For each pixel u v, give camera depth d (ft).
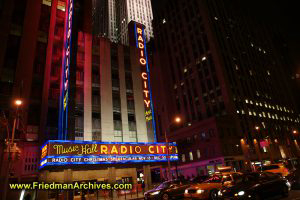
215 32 224.94
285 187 46.14
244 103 203.62
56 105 120.47
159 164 115.55
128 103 139.54
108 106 130.00
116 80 141.08
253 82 235.81
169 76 265.75
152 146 110.63
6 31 119.65
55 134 114.83
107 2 554.87
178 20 268.82
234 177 50.49
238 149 167.22
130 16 484.74
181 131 196.85
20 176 98.84
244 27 276.62
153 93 266.36
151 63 283.18
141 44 163.53
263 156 189.67
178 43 261.85
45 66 124.67
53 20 137.18
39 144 108.58
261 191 41.75
